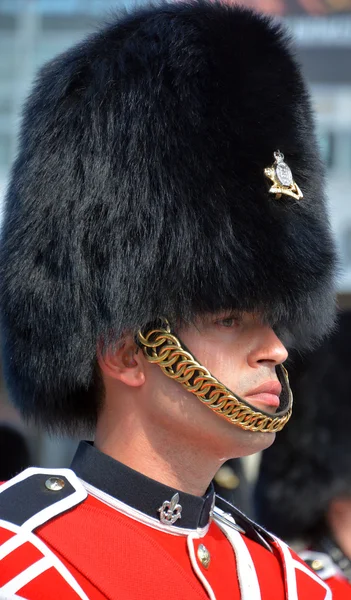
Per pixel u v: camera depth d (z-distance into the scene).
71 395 7.86
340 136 20.77
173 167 7.46
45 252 7.62
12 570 6.55
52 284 7.58
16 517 6.95
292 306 7.54
